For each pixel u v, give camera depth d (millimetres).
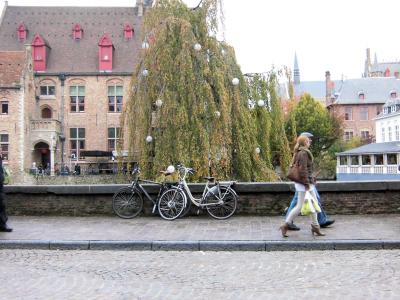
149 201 11148
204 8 17094
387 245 7902
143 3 50750
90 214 11289
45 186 11336
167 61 15938
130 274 6453
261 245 8008
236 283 5910
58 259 7469
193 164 15148
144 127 16266
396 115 64375
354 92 84812
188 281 6051
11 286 5863
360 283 5797
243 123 16375
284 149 18047
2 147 41156
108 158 44625
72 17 49844
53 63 46312
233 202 10680
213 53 16719
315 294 5367
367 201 10805
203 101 15656
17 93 41312
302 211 8359
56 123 43688
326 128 62406
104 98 45375
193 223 10094
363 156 56656
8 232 9250
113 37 48188
